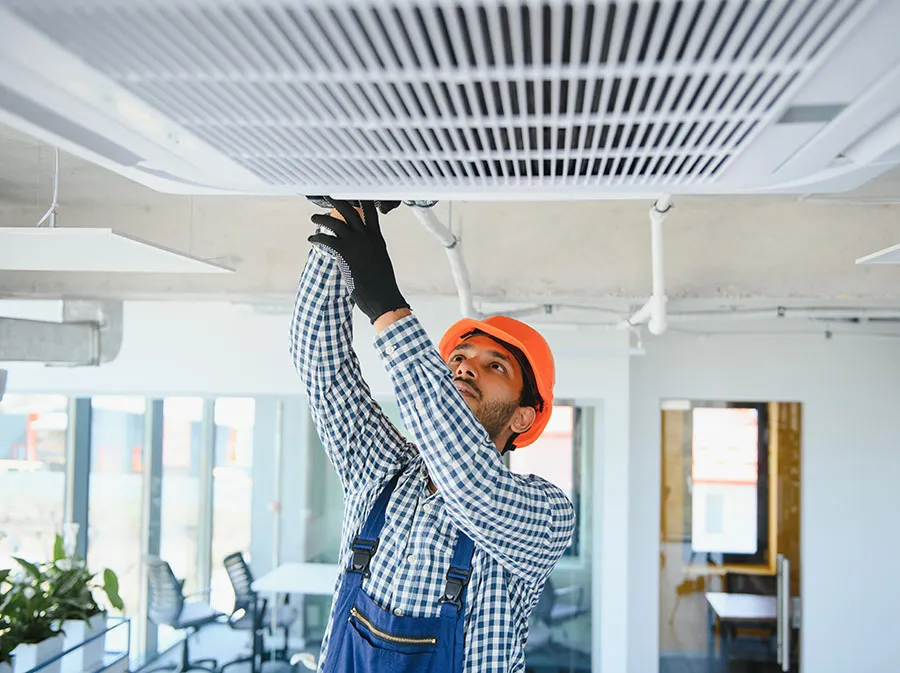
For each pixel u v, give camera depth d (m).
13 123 0.64
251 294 4.18
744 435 6.43
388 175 0.76
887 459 6.18
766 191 0.80
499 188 0.78
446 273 4.10
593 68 0.51
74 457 6.48
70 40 0.51
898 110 0.59
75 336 4.90
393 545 1.29
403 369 1.04
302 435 6.10
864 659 6.14
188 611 6.18
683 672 6.40
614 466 5.44
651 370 6.36
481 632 1.24
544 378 1.44
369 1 0.43
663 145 0.64
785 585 6.16
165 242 4.14
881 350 6.19
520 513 1.15
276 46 0.50
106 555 6.47
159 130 0.66
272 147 0.69
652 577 6.27
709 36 0.47
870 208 3.92
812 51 0.49
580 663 5.45
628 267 4.04
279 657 5.93
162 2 0.45
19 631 3.87
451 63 0.51
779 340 6.27
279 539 6.11
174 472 6.42
